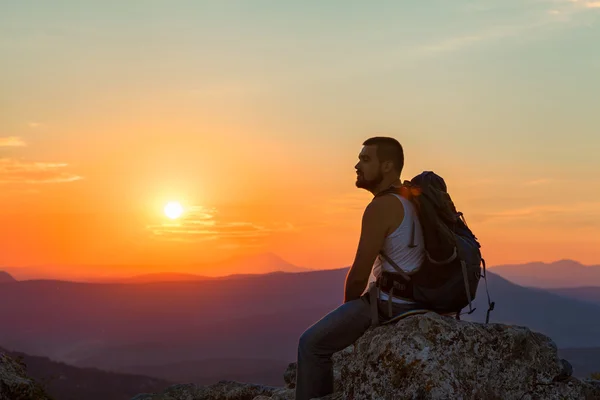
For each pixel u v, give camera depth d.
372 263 5.78
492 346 5.60
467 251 5.61
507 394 5.57
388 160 6.03
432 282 5.65
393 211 5.73
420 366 5.36
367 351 5.70
